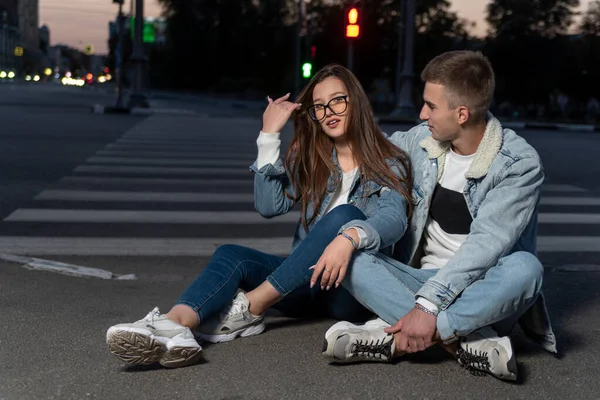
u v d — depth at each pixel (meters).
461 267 2.82
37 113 22.59
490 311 2.78
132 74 28.64
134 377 2.84
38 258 5.11
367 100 3.25
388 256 3.25
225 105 43.78
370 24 50.47
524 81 44.22
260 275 3.29
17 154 11.29
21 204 7.26
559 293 4.50
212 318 3.21
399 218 3.07
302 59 53.00
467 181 3.02
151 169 10.23
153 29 37.88
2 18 155.50
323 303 3.46
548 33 44.41
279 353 3.15
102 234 6.03
